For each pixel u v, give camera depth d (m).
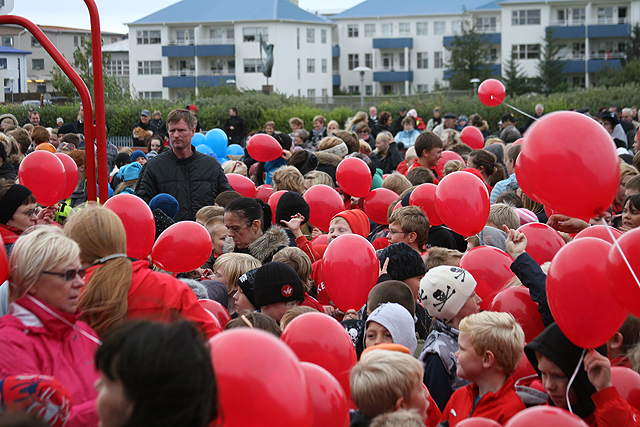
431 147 7.15
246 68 62.97
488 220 4.51
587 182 2.51
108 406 1.32
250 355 1.60
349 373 2.50
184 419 1.30
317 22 64.75
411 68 67.75
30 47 73.56
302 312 3.11
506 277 3.43
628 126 13.55
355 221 4.89
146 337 1.33
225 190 5.66
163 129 16.09
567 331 2.49
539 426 1.85
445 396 2.97
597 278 2.45
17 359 2.14
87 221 2.57
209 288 3.87
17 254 2.27
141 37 63.75
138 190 5.54
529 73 58.88
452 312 3.14
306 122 25.84
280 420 1.57
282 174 5.96
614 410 2.34
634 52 54.09
